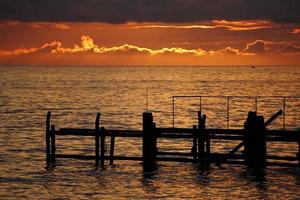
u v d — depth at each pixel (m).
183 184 41.97
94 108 107.31
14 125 78.81
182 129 43.47
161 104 116.62
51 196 39.47
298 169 45.69
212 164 46.53
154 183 42.28
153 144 44.19
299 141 41.75
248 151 42.66
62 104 116.38
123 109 105.25
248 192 40.12
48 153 46.94
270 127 76.69
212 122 82.94
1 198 39.00
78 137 62.75
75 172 45.34
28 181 43.09
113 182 42.62
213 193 40.00
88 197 39.28
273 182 42.28
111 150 45.53
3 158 51.72
